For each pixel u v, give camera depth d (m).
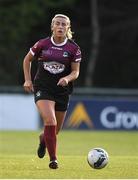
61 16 26.00
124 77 102.00
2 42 99.12
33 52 26.36
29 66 26.62
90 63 98.62
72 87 26.78
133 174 24.30
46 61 26.11
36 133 62.06
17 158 30.45
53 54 26.02
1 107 67.44
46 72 26.14
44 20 101.62
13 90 69.81
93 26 99.69
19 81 97.94
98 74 101.19
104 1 102.81
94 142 52.31
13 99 67.56
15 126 67.69
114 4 102.88
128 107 68.62
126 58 102.19
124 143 51.91
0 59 98.00
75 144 49.69
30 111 67.75
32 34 101.38
